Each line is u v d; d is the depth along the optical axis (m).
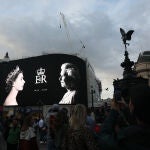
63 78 75.44
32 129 9.73
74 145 4.81
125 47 12.84
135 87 2.40
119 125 2.75
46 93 76.06
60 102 74.75
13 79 82.19
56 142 6.11
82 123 4.95
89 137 4.83
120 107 2.99
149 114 2.26
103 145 2.41
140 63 82.31
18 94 80.69
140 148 2.20
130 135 2.24
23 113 12.06
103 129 2.67
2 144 8.87
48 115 7.88
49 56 77.25
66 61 76.31
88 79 90.69
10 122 12.03
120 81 10.34
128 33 13.08
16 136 11.69
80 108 5.04
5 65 84.25
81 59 77.25
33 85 78.50
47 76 76.69
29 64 80.19
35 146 9.73
